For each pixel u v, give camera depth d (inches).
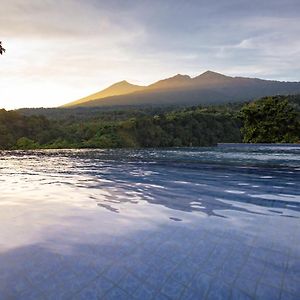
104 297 54.0
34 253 72.6
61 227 92.4
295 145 598.5
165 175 215.0
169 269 64.3
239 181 186.1
